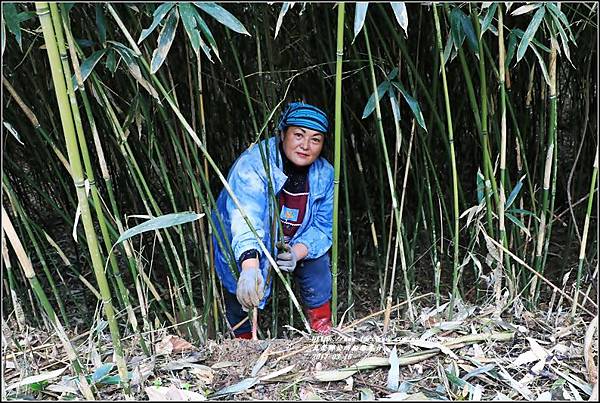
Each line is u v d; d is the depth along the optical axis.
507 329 1.44
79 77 1.17
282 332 1.91
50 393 1.25
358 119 2.01
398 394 1.20
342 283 2.16
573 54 2.01
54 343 1.47
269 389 1.25
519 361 1.31
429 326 1.49
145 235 2.15
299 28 1.79
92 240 1.11
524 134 1.96
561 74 2.47
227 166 2.18
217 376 1.31
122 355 1.20
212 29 1.77
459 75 2.01
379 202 2.28
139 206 2.20
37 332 1.57
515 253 1.73
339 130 1.33
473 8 1.27
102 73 1.67
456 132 2.19
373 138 2.17
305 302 1.75
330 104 1.94
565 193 2.29
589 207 1.43
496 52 1.70
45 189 2.25
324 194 1.62
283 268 1.53
